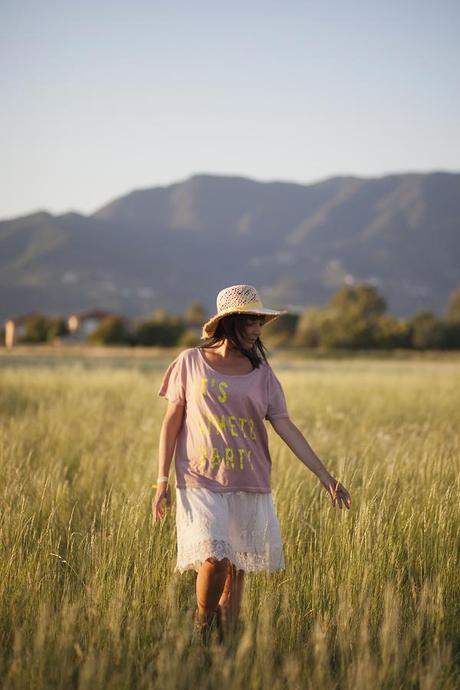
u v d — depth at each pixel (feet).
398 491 21.01
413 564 17.07
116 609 13.21
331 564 16.29
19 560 15.46
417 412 48.83
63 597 13.98
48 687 11.43
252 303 14.78
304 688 11.50
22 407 49.65
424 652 13.12
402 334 325.21
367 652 11.93
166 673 11.34
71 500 21.79
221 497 14.32
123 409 49.26
